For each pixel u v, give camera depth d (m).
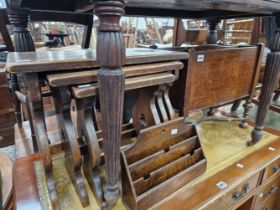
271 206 1.06
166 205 0.68
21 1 0.75
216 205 0.73
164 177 0.71
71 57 0.58
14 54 0.66
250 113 1.73
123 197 0.67
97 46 0.45
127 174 0.61
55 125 1.18
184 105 0.81
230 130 1.16
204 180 0.79
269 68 0.88
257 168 0.86
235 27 2.82
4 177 0.64
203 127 1.18
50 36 2.17
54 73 0.54
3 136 1.66
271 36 0.88
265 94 0.92
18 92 1.05
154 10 1.10
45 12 1.00
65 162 0.81
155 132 0.69
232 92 0.96
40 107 0.59
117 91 0.47
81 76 0.53
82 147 0.70
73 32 2.92
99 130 0.90
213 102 0.90
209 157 0.92
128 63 0.61
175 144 0.75
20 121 1.23
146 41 3.46
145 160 0.67
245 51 0.93
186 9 1.11
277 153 0.96
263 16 0.93
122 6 0.43
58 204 0.65
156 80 0.64
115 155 0.55
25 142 1.09
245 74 0.99
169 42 3.26
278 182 1.02
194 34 2.20
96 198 0.67
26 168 0.81
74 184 0.71
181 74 0.79
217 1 0.61
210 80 0.85
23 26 0.92
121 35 0.45
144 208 0.65
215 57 0.83
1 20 1.09
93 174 0.68
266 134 1.13
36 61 0.51
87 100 0.59
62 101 0.58
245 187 0.83
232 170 0.84
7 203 0.55
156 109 0.79
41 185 0.72
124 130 0.95
